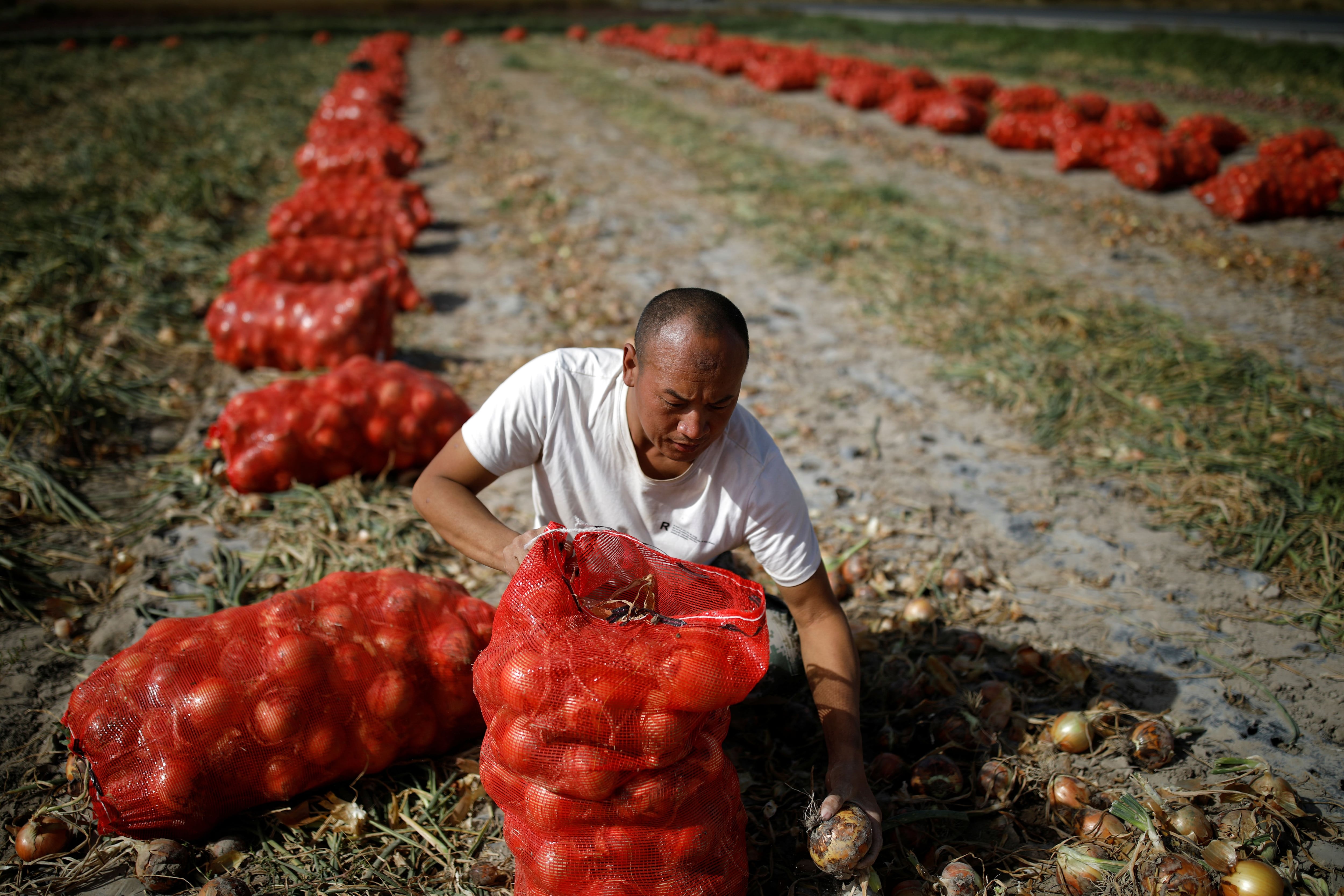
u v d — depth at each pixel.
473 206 9.05
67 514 3.59
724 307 1.70
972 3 47.72
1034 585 3.38
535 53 23.92
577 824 1.73
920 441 4.53
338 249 5.91
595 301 6.44
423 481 2.10
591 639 1.67
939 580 3.38
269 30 27.97
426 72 20.39
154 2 35.72
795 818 2.29
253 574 3.31
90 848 2.20
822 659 2.13
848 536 3.71
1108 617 3.18
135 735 2.05
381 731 2.24
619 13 39.78
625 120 13.60
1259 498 3.84
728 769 1.97
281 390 3.86
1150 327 5.70
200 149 10.95
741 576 3.25
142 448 4.23
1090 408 4.73
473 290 6.68
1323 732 2.62
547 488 2.17
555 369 2.03
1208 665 2.93
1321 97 16.00
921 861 2.19
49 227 7.13
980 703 2.57
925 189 9.52
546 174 10.20
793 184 9.59
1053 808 2.30
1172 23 30.64
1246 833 2.15
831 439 4.54
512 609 1.74
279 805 2.28
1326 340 5.53
